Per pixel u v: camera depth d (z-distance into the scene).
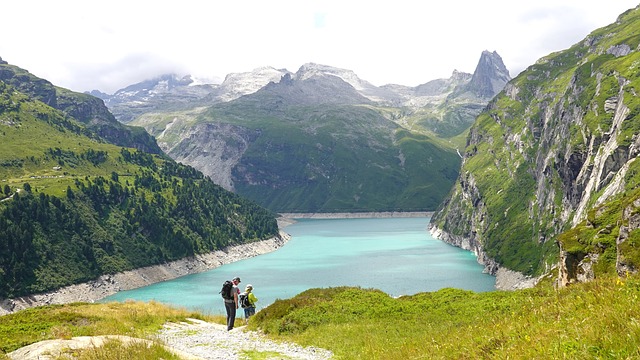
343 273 198.75
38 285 181.38
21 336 31.73
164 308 49.78
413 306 38.94
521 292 36.62
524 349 13.34
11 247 185.00
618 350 10.89
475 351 16.02
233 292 38.25
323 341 29.92
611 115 194.75
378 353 23.36
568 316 15.62
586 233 81.50
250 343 31.38
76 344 21.28
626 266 53.31
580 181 189.50
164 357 19.59
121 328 33.62
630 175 140.25
